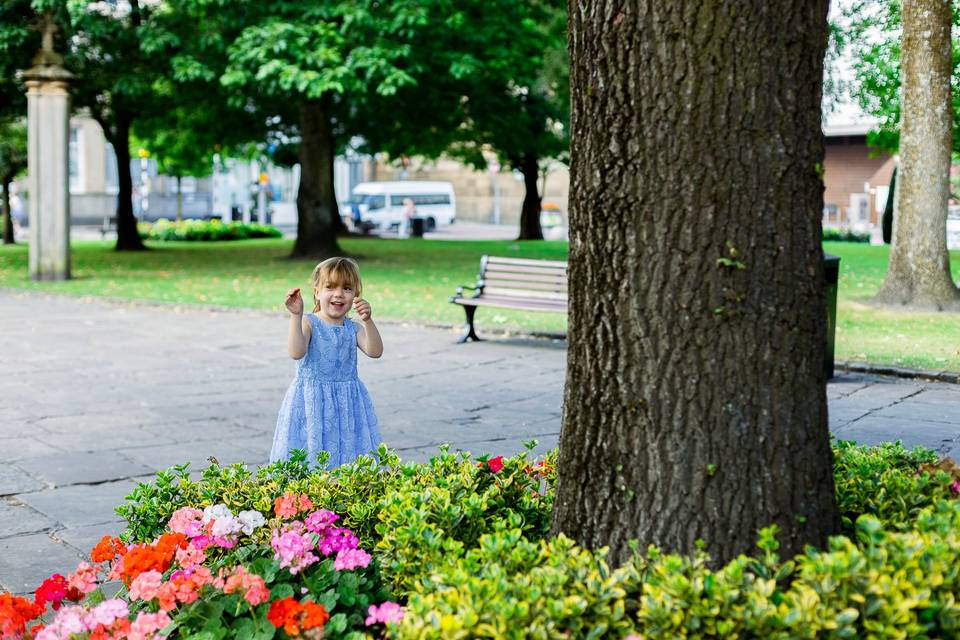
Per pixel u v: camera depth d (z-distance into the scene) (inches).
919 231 557.6
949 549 115.7
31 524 213.6
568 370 136.3
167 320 570.9
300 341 196.2
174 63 824.3
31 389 368.5
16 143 1316.4
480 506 142.5
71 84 801.6
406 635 106.7
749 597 106.0
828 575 106.6
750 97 122.6
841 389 357.7
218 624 128.0
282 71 772.0
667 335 125.6
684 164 123.9
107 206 2218.3
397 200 2128.4
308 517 146.4
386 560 135.3
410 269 845.8
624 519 128.5
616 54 126.3
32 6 778.2
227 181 2175.2
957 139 718.5
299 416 200.7
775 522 124.3
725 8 121.7
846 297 599.5
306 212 968.3
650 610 106.2
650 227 125.8
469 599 108.0
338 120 1039.0
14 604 128.6
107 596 171.6
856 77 724.0
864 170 2052.2
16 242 1488.7
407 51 787.4
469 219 2470.5
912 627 102.9
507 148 1246.3
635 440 127.7
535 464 177.0
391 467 169.9
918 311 549.0
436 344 474.3
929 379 374.6
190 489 163.8
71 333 518.9
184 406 337.1
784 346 125.0
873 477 155.0
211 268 888.9
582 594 111.1
